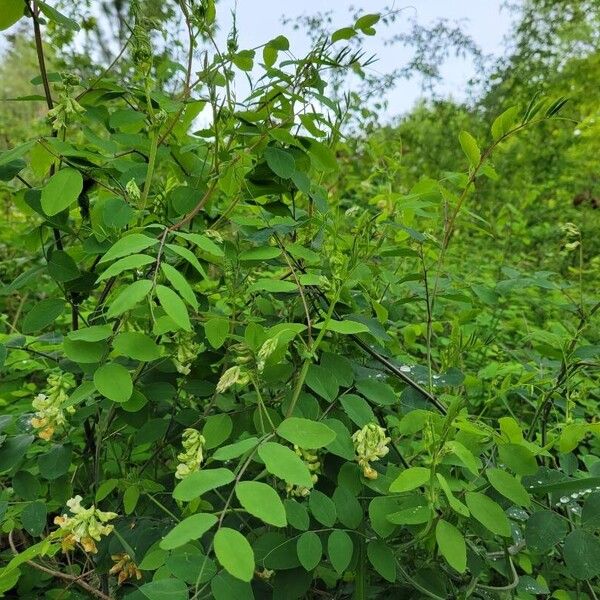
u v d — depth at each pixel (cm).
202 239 119
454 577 145
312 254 148
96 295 242
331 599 148
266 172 158
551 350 168
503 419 118
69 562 154
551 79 1002
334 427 123
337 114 163
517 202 748
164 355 146
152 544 133
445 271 200
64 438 152
